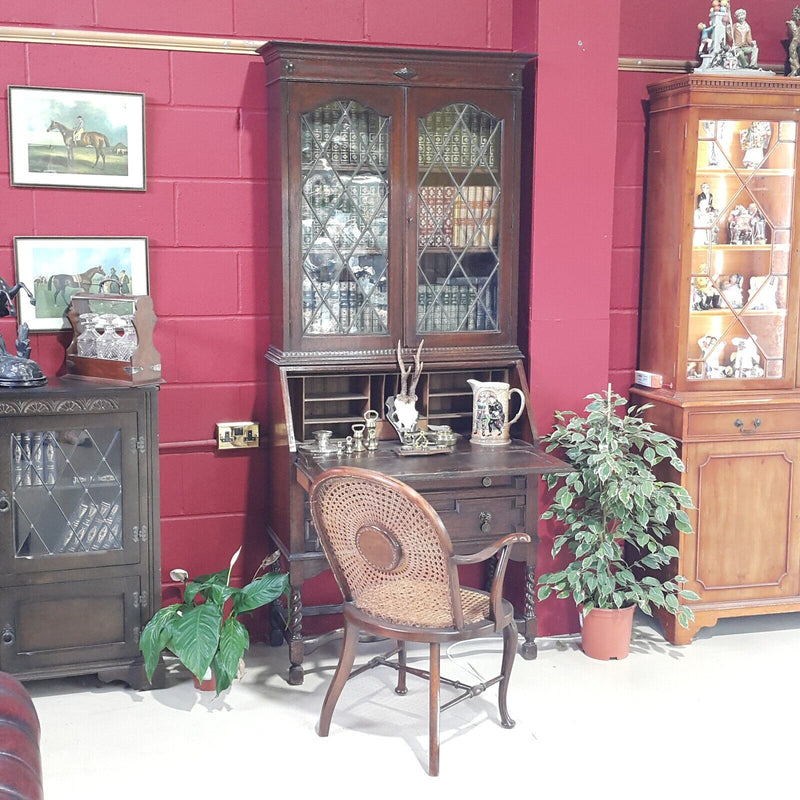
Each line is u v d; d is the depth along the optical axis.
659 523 3.99
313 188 3.59
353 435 3.92
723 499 3.99
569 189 3.88
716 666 3.82
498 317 3.85
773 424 4.00
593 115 3.87
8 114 3.54
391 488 2.83
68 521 3.42
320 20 3.84
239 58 3.76
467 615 3.08
